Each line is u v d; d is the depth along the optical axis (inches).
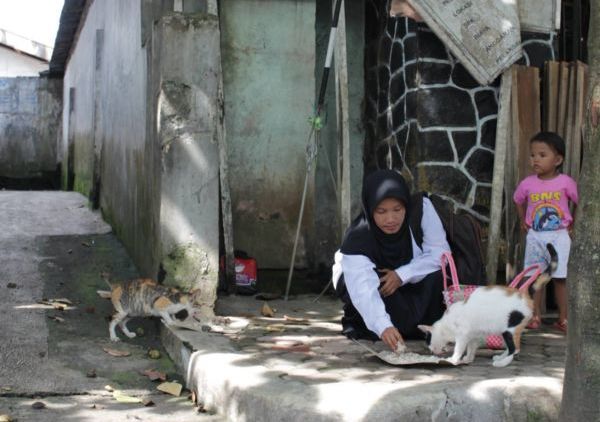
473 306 149.6
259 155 247.1
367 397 127.0
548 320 212.5
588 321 101.3
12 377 160.9
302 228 250.1
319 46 258.5
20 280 235.0
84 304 217.0
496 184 221.8
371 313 158.9
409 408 125.2
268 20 246.7
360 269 163.8
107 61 353.7
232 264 231.8
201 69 196.9
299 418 126.3
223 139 230.8
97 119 374.6
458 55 219.9
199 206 197.8
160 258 196.1
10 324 193.5
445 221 176.1
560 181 201.5
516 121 226.8
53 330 192.4
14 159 653.9
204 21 196.9
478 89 231.3
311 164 248.8
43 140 658.8
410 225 173.6
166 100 195.3
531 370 148.6
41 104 658.2
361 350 167.2
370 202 164.6
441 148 229.1
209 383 149.9
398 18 240.1
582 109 228.4
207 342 170.4
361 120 263.6
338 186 236.2
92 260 262.1
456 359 149.9
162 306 182.4
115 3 328.5
